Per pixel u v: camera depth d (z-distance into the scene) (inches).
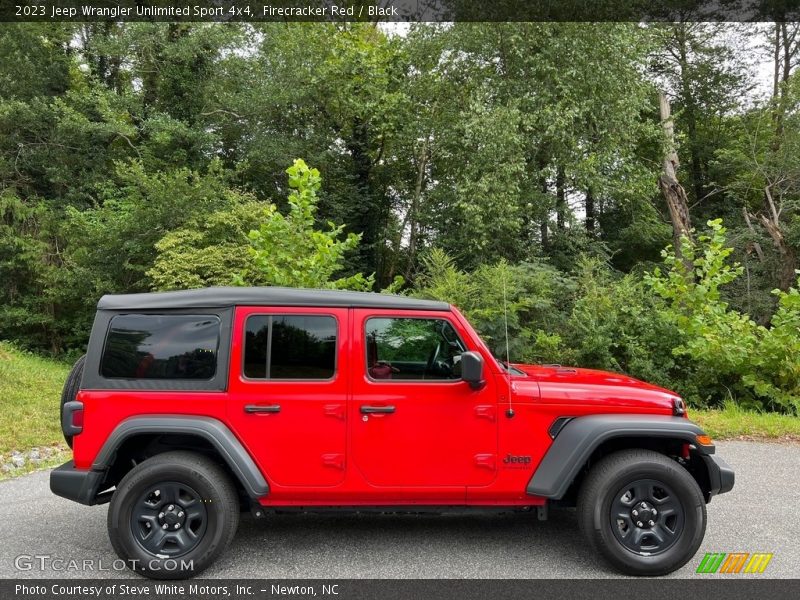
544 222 762.2
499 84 706.2
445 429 166.4
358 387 165.9
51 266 685.3
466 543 183.9
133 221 633.6
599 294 533.6
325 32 864.9
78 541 186.7
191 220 607.8
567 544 183.3
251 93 833.5
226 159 879.1
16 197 716.0
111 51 792.9
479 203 691.4
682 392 462.6
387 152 959.0
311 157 864.3
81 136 786.8
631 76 711.1
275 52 840.9
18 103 728.3
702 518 160.1
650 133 756.0
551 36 694.5
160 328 168.2
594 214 936.9
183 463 160.1
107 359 166.2
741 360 412.2
